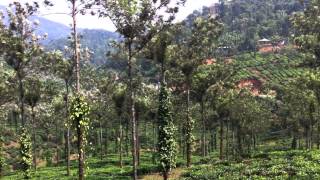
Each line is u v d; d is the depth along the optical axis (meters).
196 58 74.25
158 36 62.25
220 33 77.38
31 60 67.94
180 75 79.69
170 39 65.00
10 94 73.69
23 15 63.44
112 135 138.00
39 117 119.50
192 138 72.56
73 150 126.62
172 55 71.06
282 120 112.56
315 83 71.38
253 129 95.00
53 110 112.69
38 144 124.88
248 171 54.84
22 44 64.12
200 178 56.72
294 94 85.19
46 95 83.75
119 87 82.62
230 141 127.06
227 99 88.62
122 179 66.19
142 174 72.38
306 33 72.00
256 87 175.75
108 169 79.69
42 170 85.44
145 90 95.31
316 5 71.31
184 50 74.31
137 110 83.56
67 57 72.50
